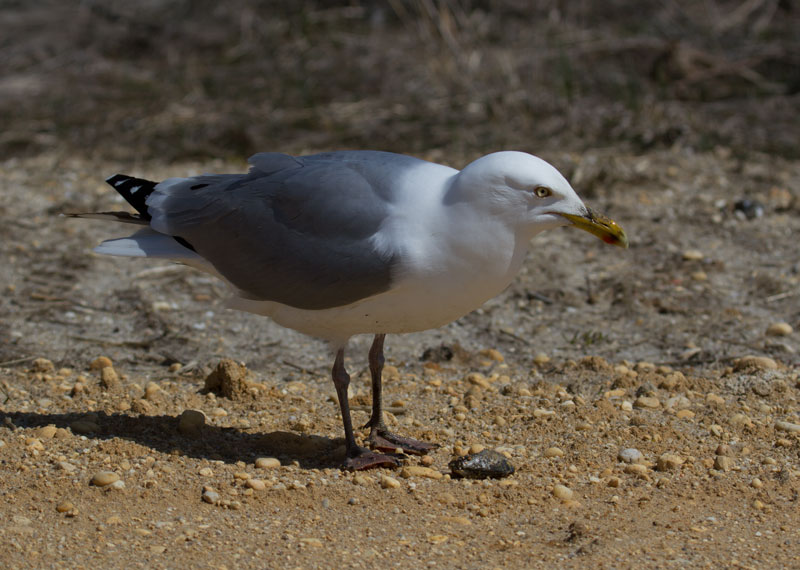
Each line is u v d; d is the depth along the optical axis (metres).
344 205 8.41
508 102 19.66
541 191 8.14
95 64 22.55
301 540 7.57
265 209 8.69
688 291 13.27
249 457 9.08
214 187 9.01
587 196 16.17
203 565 7.20
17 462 8.64
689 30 23.11
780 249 14.53
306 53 22.48
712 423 9.76
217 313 12.80
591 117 19.11
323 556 7.36
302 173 8.73
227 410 10.15
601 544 7.52
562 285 13.55
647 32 23.00
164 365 11.37
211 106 20.09
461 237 8.14
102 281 13.56
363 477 8.70
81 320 12.46
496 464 8.74
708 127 18.83
